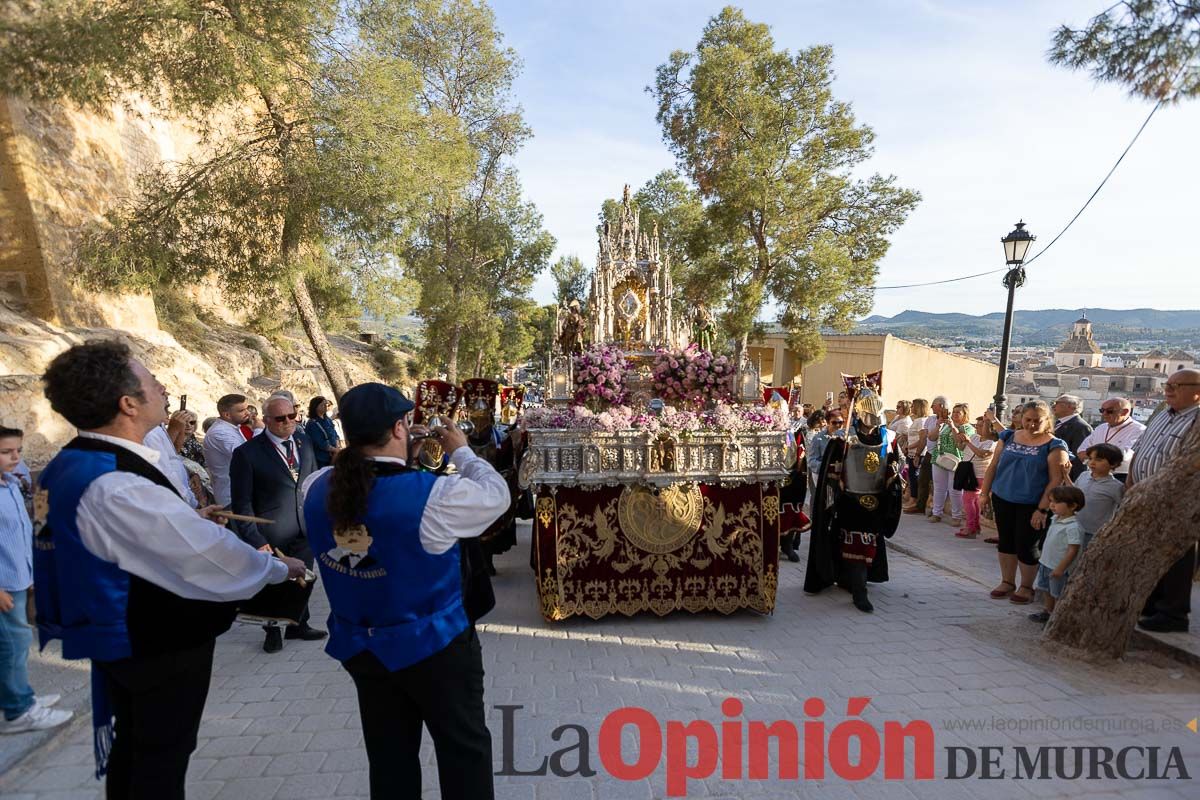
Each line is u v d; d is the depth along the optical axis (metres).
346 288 16.22
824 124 20.89
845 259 21.00
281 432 5.08
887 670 4.56
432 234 25.70
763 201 20.03
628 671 4.57
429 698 2.35
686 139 22.14
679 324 7.69
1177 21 3.87
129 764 2.49
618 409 5.84
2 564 3.56
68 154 12.09
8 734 3.66
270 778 3.33
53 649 5.05
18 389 8.70
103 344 2.39
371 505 2.22
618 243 7.45
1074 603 4.83
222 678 4.56
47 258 11.53
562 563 5.52
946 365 23.92
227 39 11.04
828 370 25.16
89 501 2.18
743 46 21.19
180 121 17.59
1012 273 9.78
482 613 2.62
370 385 2.36
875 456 5.83
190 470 5.30
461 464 2.59
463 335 27.83
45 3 8.52
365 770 3.40
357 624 2.37
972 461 8.51
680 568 5.61
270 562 2.53
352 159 12.23
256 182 12.23
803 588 6.48
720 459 5.59
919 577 6.97
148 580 2.27
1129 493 4.62
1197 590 5.85
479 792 2.38
